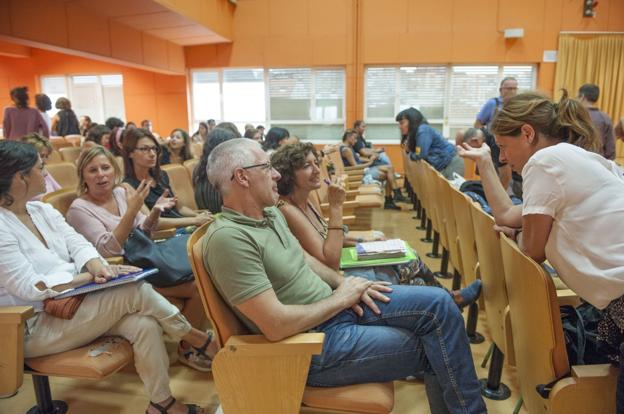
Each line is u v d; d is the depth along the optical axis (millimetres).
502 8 7148
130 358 1513
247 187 1293
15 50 9039
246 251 1173
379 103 7758
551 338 1061
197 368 1935
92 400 1755
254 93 8102
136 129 2562
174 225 2436
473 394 1231
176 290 1986
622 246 1050
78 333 1454
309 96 7930
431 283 2061
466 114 7609
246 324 1256
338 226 1755
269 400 1210
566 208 1112
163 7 5449
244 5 7703
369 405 1188
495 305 1541
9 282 1422
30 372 1452
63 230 1713
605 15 7027
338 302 1285
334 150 4594
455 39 7289
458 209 2100
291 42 7688
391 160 7824
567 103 1284
